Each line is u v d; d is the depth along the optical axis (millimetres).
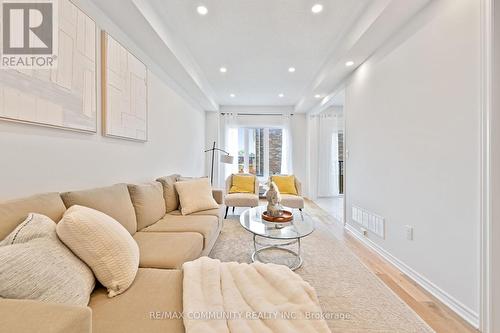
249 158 6484
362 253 2602
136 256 1186
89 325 635
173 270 1243
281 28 2629
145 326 833
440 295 1738
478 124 1460
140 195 2020
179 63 3000
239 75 4113
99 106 1921
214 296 964
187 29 2654
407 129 2125
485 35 1396
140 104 2541
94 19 1850
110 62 2008
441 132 1747
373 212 2695
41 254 853
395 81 2295
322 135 6250
